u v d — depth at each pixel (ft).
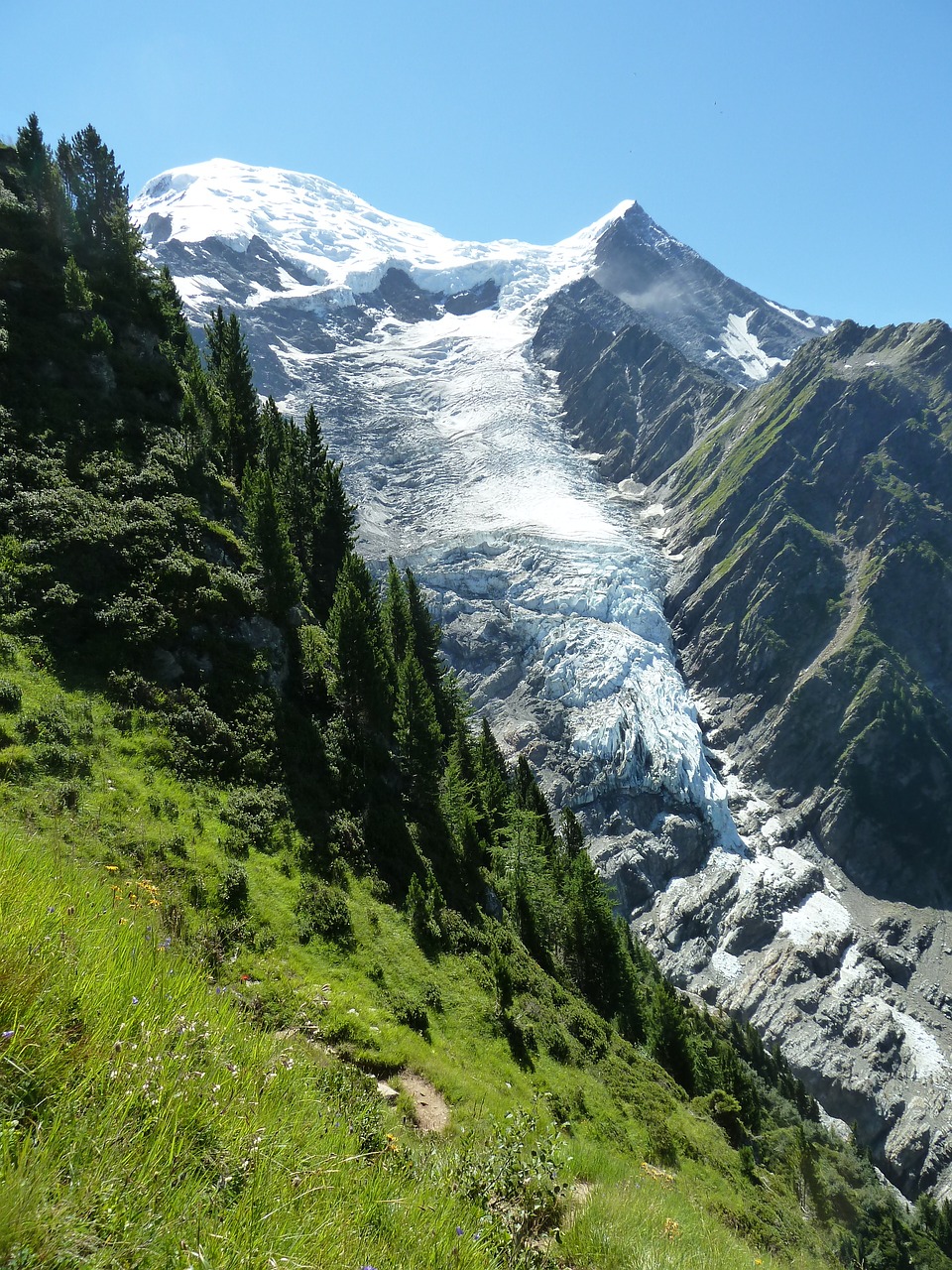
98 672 107.96
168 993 24.39
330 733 143.23
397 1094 61.57
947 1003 467.52
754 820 622.54
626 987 203.10
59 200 191.01
